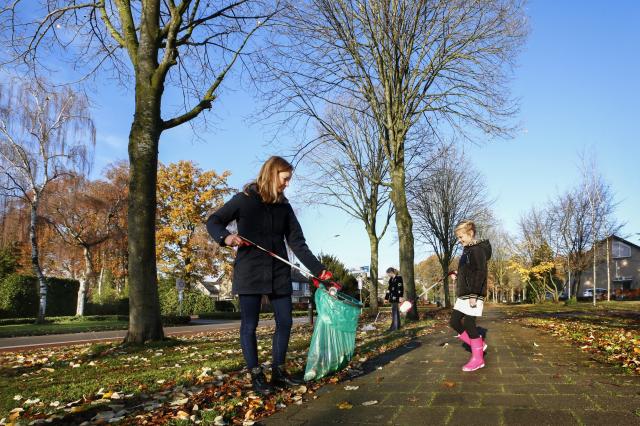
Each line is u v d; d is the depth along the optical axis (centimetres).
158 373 526
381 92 1891
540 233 5159
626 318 1546
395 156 1728
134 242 882
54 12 1156
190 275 4184
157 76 931
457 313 538
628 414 322
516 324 1277
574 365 525
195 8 1056
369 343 821
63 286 3459
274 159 428
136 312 870
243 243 412
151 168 908
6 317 2950
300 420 338
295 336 1073
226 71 1053
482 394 398
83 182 2906
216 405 368
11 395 435
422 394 405
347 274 4447
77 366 628
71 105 2561
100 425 327
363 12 1609
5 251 3288
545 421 314
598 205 4019
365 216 2611
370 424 324
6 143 2439
